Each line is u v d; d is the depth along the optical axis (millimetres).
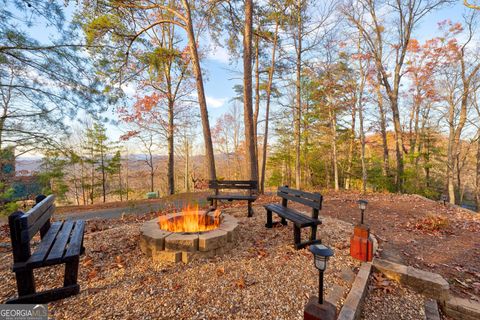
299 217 3551
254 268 2762
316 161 18188
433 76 13312
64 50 5508
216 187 5754
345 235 3992
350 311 1962
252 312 1975
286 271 2689
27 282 2039
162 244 3004
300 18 10539
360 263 2928
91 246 3449
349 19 12086
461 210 6422
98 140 14875
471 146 14789
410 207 6914
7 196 8086
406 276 2686
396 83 12867
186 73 12633
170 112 13359
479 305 2348
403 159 13281
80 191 17609
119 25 7809
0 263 2951
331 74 11977
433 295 2514
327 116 14602
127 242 3607
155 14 12086
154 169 20125
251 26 8125
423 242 4066
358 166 17062
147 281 2467
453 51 12188
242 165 30406
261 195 9141
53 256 2084
